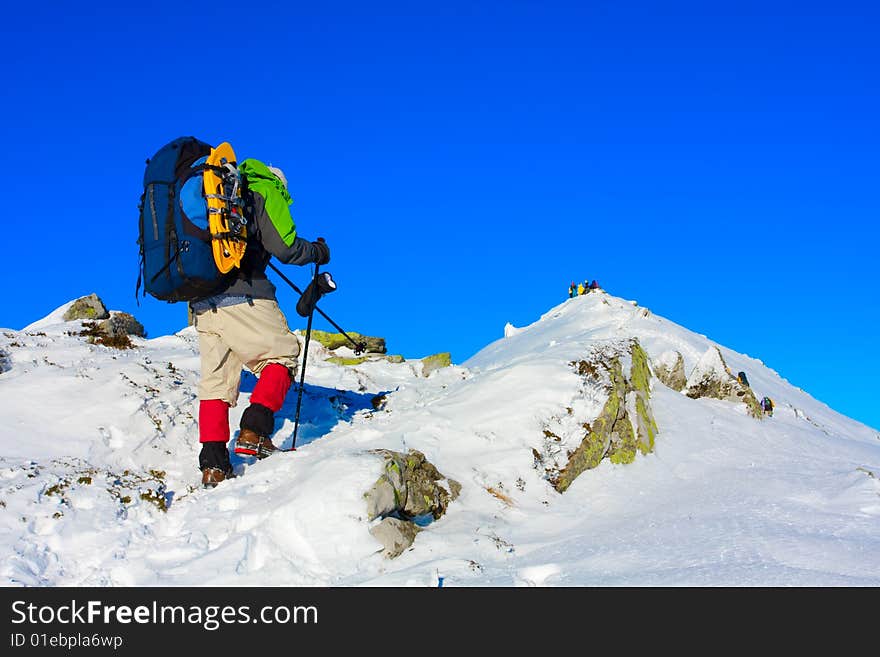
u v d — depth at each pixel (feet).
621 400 22.38
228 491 16.62
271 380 18.56
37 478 16.16
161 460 19.31
